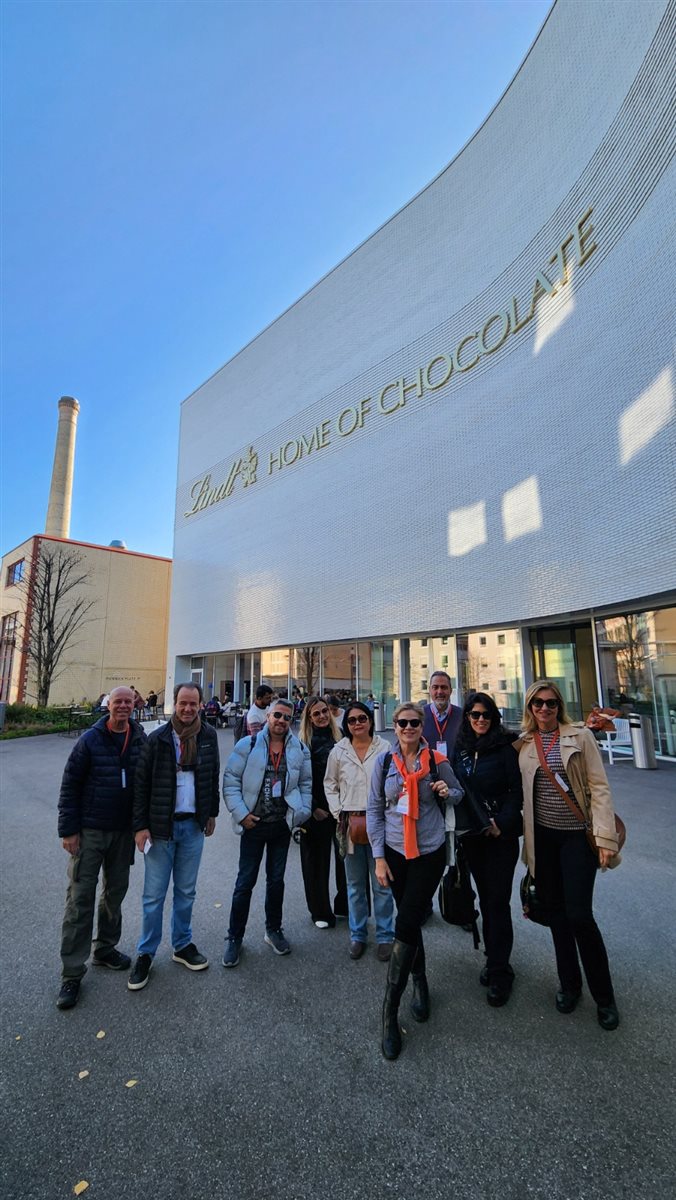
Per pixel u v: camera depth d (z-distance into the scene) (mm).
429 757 2951
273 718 3625
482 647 13938
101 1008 2889
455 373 14172
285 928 3916
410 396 15500
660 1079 2287
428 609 14336
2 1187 1813
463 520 13586
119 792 3293
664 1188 1784
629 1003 2834
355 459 17219
